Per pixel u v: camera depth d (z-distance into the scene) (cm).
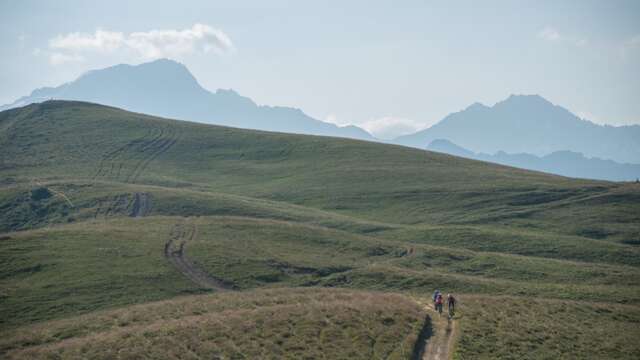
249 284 7894
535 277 9306
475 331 5047
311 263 8919
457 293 7969
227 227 10444
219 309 5319
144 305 5638
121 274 7594
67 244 8656
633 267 10400
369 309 5269
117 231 9600
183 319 4894
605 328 5534
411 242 11825
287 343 4466
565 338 5134
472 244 11625
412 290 8081
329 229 11256
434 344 4800
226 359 4166
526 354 4716
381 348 4534
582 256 11044
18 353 4141
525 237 12012
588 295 7950
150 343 4284
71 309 6488
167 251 8775
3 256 7994
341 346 4503
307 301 5631
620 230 12888
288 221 12556
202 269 8175
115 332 4553
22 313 6334
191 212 13212
